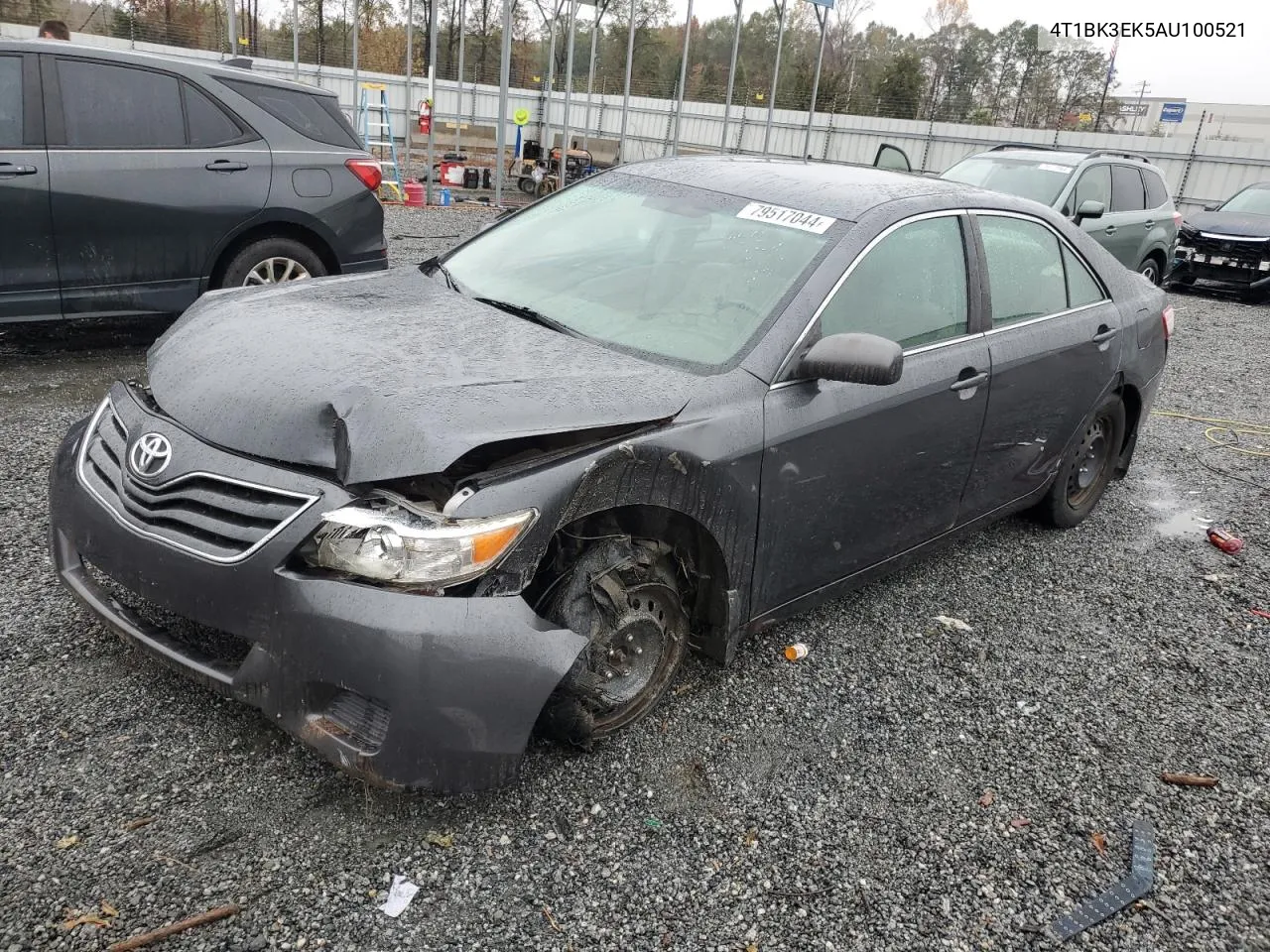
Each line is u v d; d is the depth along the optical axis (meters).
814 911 2.39
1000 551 4.75
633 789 2.74
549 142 21.95
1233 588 4.58
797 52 51.00
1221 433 7.23
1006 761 3.11
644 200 3.81
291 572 2.31
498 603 2.31
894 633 3.84
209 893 2.21
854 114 33.81
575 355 2.91
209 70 6.04
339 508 2.30
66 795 2.45
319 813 2.50
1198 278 14.68
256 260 6.28
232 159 6.03
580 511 2.49
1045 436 4.30
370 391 2.44
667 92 36.59
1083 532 5.11
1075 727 3.34
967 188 4.05
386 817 2.51
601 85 31.70
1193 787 3.08
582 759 2.84
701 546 2.93
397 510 2.29
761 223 3.47
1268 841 2.87
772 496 2.99
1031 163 10.87
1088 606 4.27
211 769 2.61
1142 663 3.83
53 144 5.44
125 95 5.69
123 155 5.64
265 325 2.96
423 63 44.94
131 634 2.64
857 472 3.28
